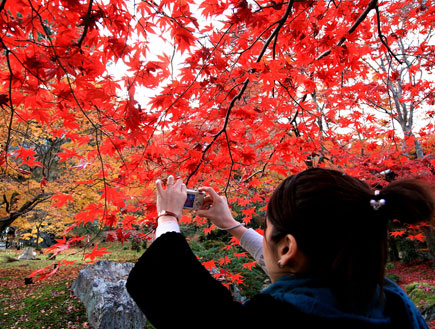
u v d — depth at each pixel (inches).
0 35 55.2
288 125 119.0
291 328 18.1
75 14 59.7
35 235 431.5
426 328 22.9
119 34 68.8
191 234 396.5
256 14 75.3
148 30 73.7
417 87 206.7
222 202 42.9
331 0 96.4
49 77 54.5
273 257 24.0
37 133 224.7
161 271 22.8
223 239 375.6
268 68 79.0
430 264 416.8
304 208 20.6
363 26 130.2
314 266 20.6
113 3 63.5
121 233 79.7
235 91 97.7
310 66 115.7
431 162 151.6
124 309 214.1
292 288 20.6
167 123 90.1
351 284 19.1
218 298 21.5
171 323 20.9
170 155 92.0
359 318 18.5
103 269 260.2
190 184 92.7
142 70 69.2
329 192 20.8
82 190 203.5
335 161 163.5
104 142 85.2
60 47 58.0
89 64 61.6
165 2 69.7
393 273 414.3
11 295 255.0
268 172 140.6
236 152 98.2
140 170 88.4
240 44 99.8
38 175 319.6
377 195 21.2
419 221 20.9
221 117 103.2
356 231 19.6
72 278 301.3
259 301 20.6
